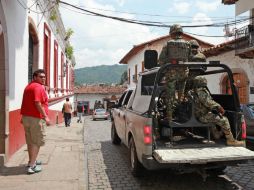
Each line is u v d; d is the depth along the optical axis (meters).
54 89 17.83
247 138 8.57
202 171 5.27
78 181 5.79
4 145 6.97
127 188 5.77
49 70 15.50
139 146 5.69
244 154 5.17
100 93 51.44
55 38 18.47
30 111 6.23
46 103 6.48
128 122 6.99
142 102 6.25
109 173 6.81
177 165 5.22
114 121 10.01
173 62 5.57
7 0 7.38
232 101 6.04
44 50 14.45
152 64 6.62
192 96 5.84
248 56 15.32
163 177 6.42
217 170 6.48
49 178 5.97
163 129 5.92
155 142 5.39
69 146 9.52
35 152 6.32
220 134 6.02
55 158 7.72
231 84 5.94
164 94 6.22
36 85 6.29
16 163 7.05
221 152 5.27
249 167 7.13
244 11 15.52
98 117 30.94
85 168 6.88
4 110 6.96
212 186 5.83
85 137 12.90
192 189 5.68
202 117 5.75
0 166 6.73
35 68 12.34
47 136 12.24
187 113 5.87
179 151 5.32
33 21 11.13
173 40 6.17
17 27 8.52
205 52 17.80
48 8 14.66
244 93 16.48
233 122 5.91
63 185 5.56
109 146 10.23
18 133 8.51
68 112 17.67
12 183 5.65
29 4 10.38
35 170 6.32
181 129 6.47
